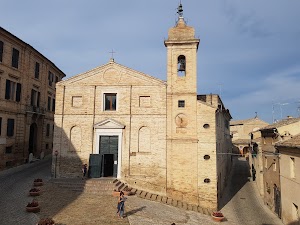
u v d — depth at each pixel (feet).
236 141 213.87
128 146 90.79
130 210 67.92
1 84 102.01
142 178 89.15
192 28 93.97
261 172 103.04
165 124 90.79
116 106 93.40
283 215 73.87
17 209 61.57
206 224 70.08
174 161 88.84
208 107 89.40
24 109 115.44
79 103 94.32
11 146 108.17
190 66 92.73
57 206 65.87
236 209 88.58
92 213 63.00
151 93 92.79
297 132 84.69
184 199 86.69
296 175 64.28
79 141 92.43
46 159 131.23
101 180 86.02
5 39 104.06
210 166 87.04
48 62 138.51
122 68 94.53
